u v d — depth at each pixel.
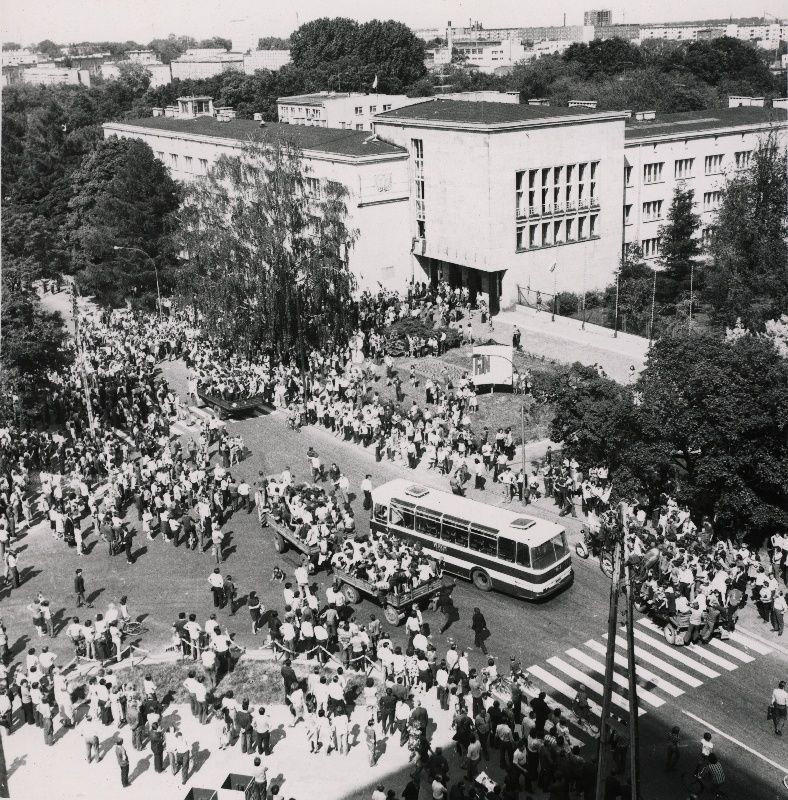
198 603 43.59
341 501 52.97
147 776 32.56
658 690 35.19
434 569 41.44
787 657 37.06
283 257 76.50
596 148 89.94
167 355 82.69
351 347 75.81
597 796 24.62
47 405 68.69
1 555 48.88
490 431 61.12
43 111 137.38
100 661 38.97
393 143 93.19
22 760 33.75
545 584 40.91
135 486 54.03
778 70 188.12
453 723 32.94
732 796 29.78
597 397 45.91
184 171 118.25
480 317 86.19
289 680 35.06
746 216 84.44
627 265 91.62
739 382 42.19
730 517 43.41
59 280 116.50
